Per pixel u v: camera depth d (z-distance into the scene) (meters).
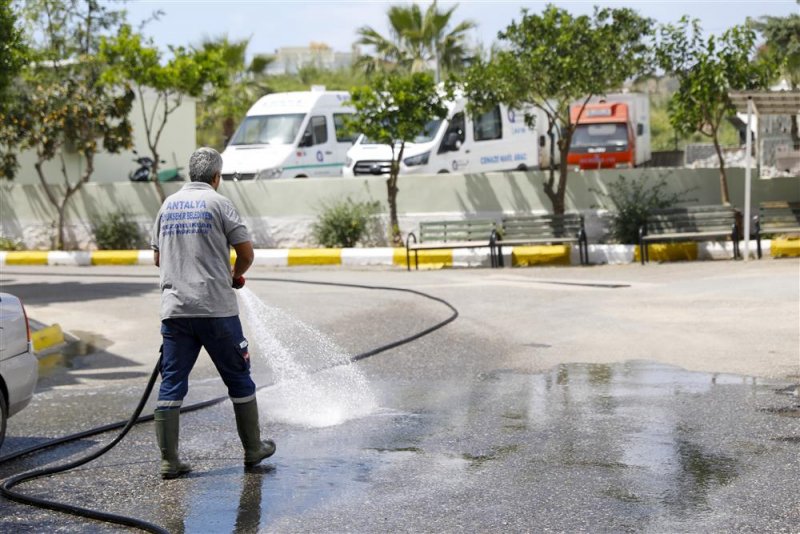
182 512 5.61
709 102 20.41
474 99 21.66
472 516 5.43
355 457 6.65
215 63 24.25
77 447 7.18
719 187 20.88
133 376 10.04
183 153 32.41
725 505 5.51
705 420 7.41
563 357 10.23
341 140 26.42
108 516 5.48
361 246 22.53
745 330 11.27
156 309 14.90
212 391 9.02
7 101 19.83
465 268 20.17
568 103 21.30
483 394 8.59
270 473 6.33
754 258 19.03
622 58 20.50
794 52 31.02
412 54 44.88
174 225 6.30
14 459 6.88
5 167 24.34
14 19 16.70
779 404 7.86
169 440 6.28
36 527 5.43
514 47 21.17
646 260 19.72
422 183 22.16
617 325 12.01
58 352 11.55
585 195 21.19
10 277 19.94
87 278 19.50
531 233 20.38
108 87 24.52
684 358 9.90
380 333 12.10
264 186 23.12
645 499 5.64
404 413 7.93
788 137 26.89
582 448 6.74
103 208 24.17
